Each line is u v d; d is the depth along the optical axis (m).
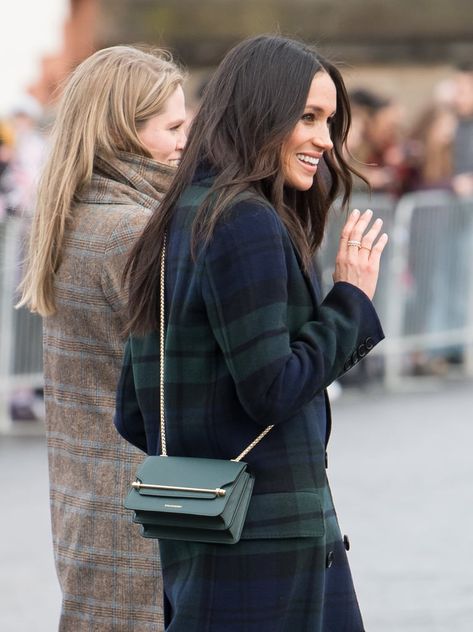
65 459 7.76
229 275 6.16
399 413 19.45
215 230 6.20
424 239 21.17
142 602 7.55
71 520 7.68
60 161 7.77
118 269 7.48
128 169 7.78
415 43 26.09
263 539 6.29
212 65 25.44
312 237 6.84
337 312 6.42
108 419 7.60
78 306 7.62
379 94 24.98
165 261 6.50
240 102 6.38
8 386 18.36
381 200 20.67
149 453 6.68
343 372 6.49
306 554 6.37
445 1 26.02
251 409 6.16
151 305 6.54
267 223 6.22
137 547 7.55
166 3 25.34
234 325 6.14
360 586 11.73
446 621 10.89
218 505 6.14
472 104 22.48
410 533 13.33
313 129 6.47
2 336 18.12
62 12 24.34
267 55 6.43
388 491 14.90
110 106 7.81
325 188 6.84
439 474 15.71
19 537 13.45
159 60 8.09
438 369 22.14
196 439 6.36
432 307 21.52
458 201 21.48
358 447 17.17
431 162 22.38
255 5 25.62
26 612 11.34
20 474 16.03
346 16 25.91
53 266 7.72
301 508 6.33
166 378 6.40
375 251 6.59
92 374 7.64
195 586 6.36
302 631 6.39
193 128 6.56
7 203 18.00
